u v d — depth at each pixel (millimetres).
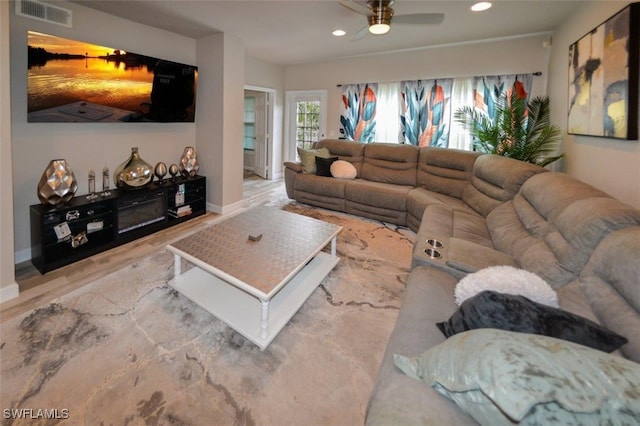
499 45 4273
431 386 881
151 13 3264
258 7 3129
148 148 3863
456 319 1150
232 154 4328
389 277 2648
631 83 2043
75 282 2424
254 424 1350
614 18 2215
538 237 1887
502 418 671
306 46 4672
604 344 933
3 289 2131
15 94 2684
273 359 1707
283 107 6629
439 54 4695
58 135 3002
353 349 1796
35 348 1707
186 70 3865
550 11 3180
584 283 1328
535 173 2568
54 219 2686
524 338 792
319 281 2391
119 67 3193
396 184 4355
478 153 3824
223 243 2311
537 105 3832
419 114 4906
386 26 2727
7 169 2088
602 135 2400
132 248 3102
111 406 1398
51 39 2666
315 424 1358
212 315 2035
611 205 1428
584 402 615
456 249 1935
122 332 1865
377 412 846
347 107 5594
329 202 4496
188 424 1338
